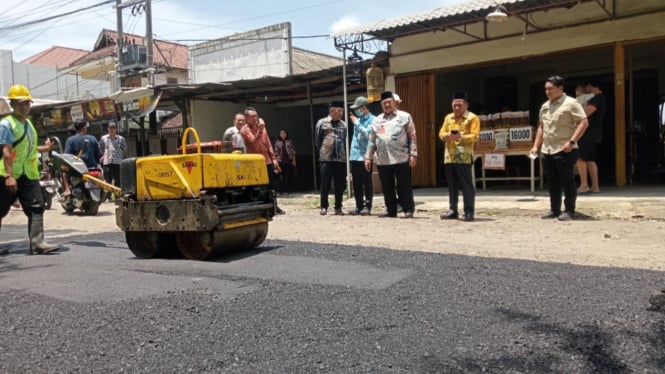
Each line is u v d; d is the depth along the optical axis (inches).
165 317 142.3
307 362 112.5
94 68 1216.8
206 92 633.6
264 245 250.8
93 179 285.1
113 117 669.3
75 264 220.8
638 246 221.9
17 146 250.5
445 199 395.9
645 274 170.6
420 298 153.1
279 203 456.4
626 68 548.1
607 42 403.5
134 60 815.1
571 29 416.5
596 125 358.0
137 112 640.4
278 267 198.5
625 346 115.1
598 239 239.8
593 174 364.5
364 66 516.7
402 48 499.5
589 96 357.4
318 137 367.2
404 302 149.9
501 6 374.9
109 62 1173.1
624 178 405.7
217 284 174.6
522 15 430.6
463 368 107.6
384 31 443.2
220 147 353.4
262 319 139.3
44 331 135.2
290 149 575.5
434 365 109.3
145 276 188.7
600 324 127.6
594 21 406.9
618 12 398.0
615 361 108.4
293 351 118.4
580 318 132.1
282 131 576.1
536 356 111.8
